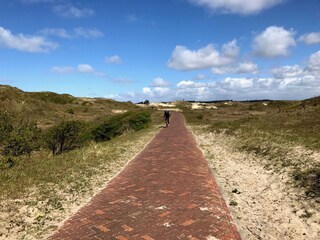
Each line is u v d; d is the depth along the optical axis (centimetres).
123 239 571
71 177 971
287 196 802
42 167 1071
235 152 1462
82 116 4672
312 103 2973
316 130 1577
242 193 871
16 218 661
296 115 2331
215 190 873
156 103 10331
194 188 883
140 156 1392
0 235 591
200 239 571
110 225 632
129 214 688
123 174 1055
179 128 2833
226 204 775
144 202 765
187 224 636
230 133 1944
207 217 673
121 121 2719
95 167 1132
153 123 3556
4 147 1391
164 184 923
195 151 1522
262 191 878
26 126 1554
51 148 1764
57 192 833
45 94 6112
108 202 768
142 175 1035
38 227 630
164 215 682
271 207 753
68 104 6016
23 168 1068
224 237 582
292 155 1119
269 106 5859
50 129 1791
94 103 7044
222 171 1131
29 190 826
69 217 681
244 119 2738
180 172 1071
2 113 1534
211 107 9112
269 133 1633
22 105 3750
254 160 1238
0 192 786
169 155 1403
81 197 813
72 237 583
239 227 643
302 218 671
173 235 586
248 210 741
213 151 1545
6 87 4850
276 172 1011
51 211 713
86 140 1948
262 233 619
